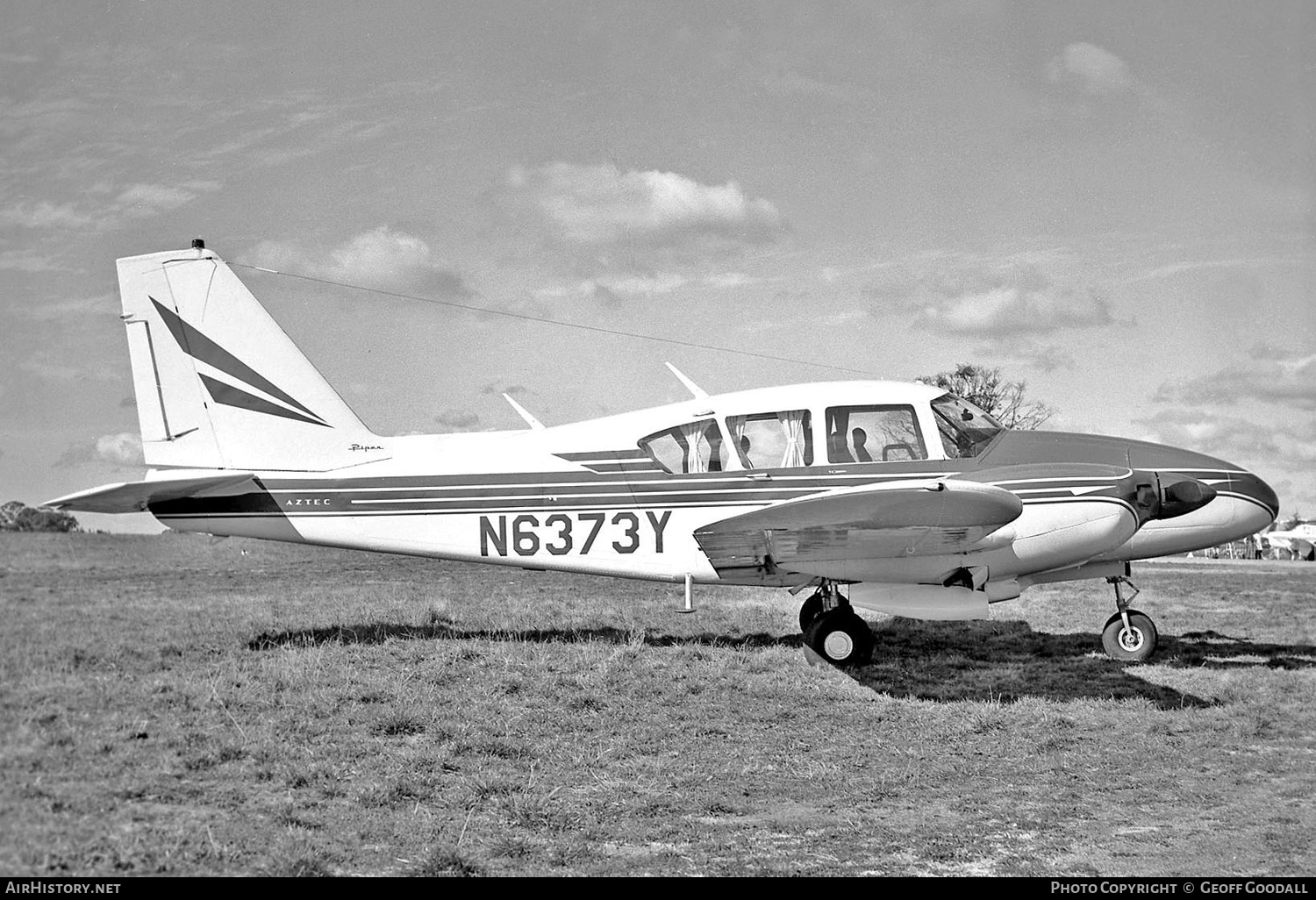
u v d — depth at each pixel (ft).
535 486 28.63
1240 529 27.99
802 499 23.65
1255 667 28.45
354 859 13.66
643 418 28.68
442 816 15.61
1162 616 39.68
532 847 14.64
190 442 29.30
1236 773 19.12
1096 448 28.04
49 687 21.04
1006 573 27.02
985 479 26.48
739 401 28.25
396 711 20.72
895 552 25.46
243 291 29.45
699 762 19.22
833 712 22.74
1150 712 22.99
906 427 27.55
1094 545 26.35
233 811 15.02
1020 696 24.43
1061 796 17.78
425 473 29.09
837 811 16.89
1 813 14.21
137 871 12.66
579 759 19.03
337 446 29.43
